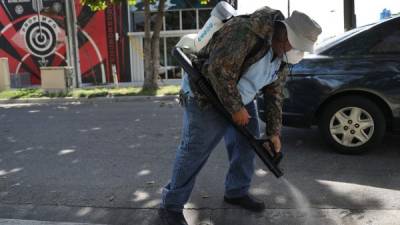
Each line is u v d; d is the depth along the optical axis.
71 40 19.70
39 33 21.36
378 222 3.73
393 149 5.86
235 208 4.08
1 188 4.87
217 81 3.05
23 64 21.67
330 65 5.54
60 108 11.96
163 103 12.17
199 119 3.36
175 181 3.54
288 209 4.04
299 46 2.96
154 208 4.19
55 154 6.30
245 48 2.98
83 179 5.11
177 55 3.35
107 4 15.91
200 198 4.34
